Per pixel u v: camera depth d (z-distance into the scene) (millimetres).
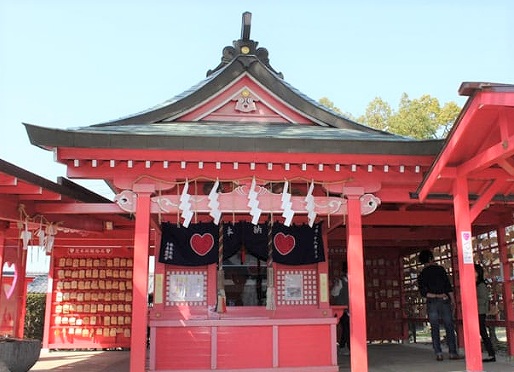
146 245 7672
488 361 10008
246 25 10180
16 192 7602
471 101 6008
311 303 9023
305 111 9445
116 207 8531
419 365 9422
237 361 8188
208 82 9305
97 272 13883
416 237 12695
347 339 11945
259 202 7918
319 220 9281
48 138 7137
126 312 13750
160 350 8141
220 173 7953
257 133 7922
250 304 8914
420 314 14125
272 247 8883
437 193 7750
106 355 12305
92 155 7480
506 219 10602
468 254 6973
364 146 7605
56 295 13750
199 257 8719
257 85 9562
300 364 8297
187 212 7809
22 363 7934
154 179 7875
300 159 7770
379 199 8227
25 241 8188
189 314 8609
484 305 10086
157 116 9086
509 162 6918
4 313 11367
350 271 7945
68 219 9727
